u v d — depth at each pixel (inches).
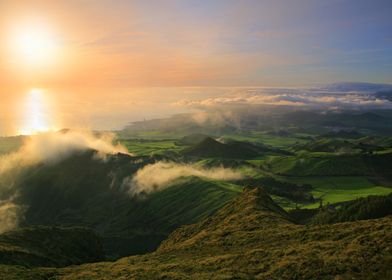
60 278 2805.1
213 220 4837.6
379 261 1766.7
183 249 3206.2
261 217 3809.1
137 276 2384.4
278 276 1898.4
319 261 1927.9
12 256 3882.9
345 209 5022.1
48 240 5137.8
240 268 2142.0
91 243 5693.9
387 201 4734.3
